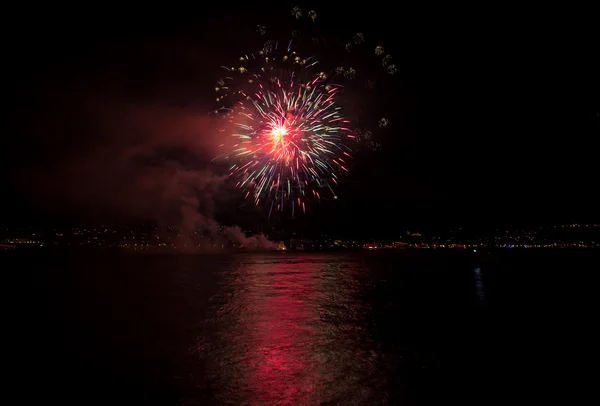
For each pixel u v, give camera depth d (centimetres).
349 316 1440
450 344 1055
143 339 1099
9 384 757
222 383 756
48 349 999
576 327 1262
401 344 1050
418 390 726
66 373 818
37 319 1377
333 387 736
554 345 1046
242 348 1005
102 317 1410
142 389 730
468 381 772
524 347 1023
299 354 954
